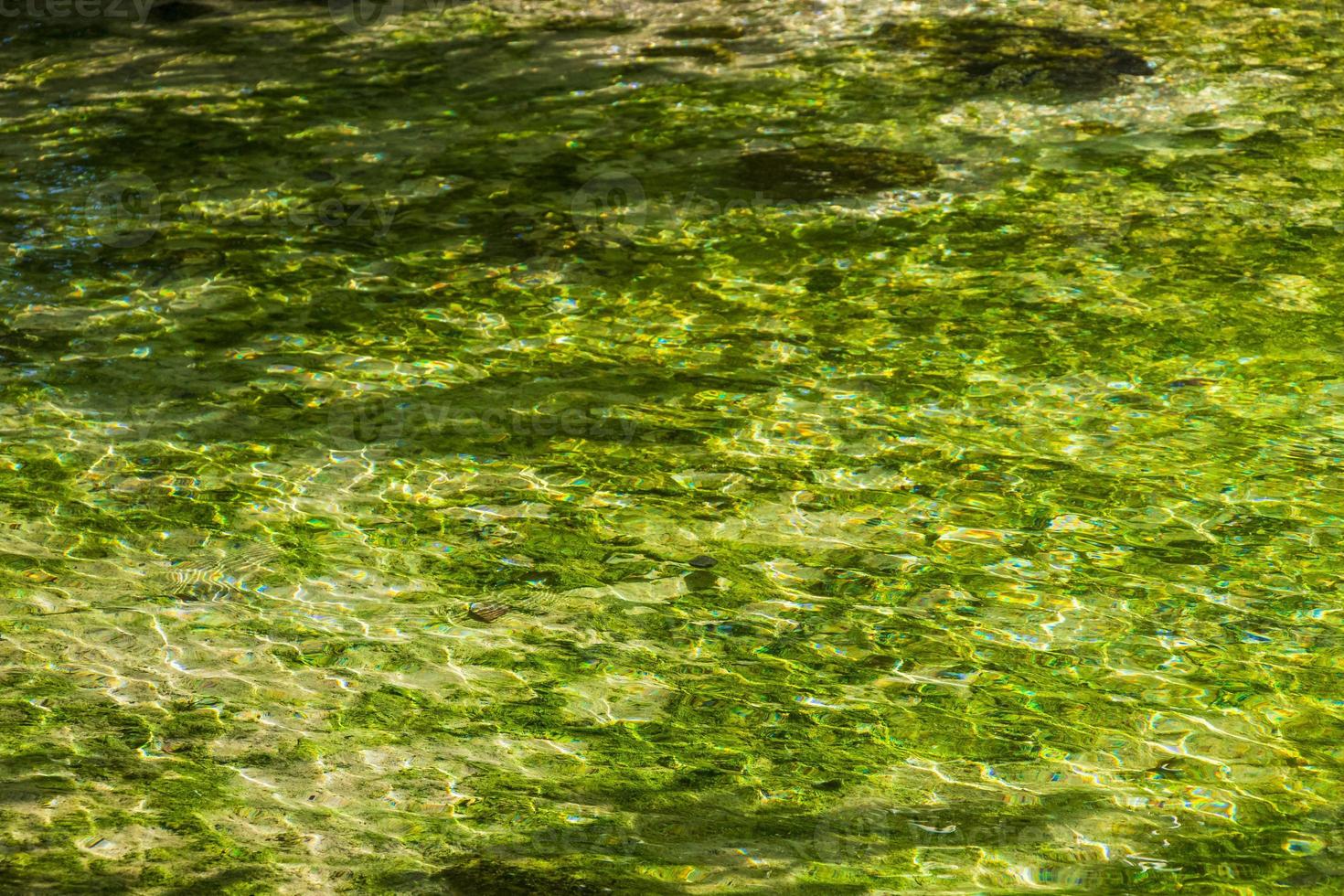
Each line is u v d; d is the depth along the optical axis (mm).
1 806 2746
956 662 3223
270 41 8227
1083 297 4910
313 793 2814
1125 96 6688
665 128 6617
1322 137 6105
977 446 4086
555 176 6152
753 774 2873
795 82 7109
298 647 3309
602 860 2615
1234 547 3590
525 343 4777
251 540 3744
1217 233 5320
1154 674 3154
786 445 4137
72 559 3646
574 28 8242
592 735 3006
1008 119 6492
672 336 4793
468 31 8273
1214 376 4379
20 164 6383
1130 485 3867
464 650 3301
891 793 2809
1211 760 2873
